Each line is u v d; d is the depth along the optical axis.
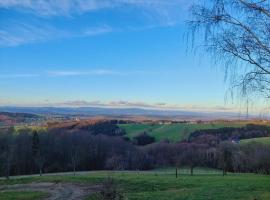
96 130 126.69
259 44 10.17
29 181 66.81
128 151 111.88
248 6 10.06
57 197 44.66
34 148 100.31
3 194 49.09
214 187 41.72
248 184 43.03
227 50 10.34
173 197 33.84
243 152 86.94
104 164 111.75
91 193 45.78
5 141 100.62
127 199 31.48
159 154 108.81
